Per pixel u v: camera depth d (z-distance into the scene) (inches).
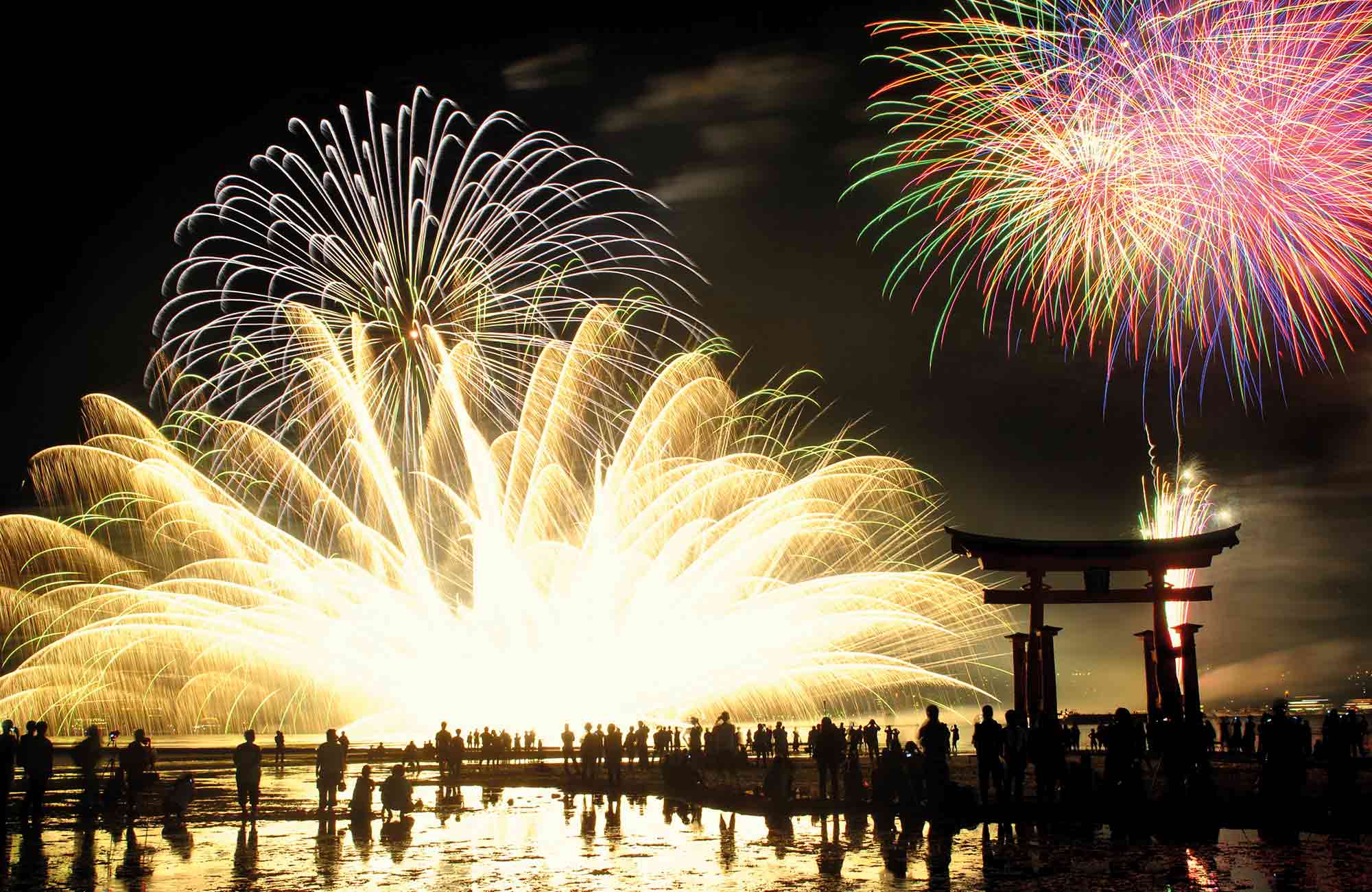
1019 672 1860.2
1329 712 1188.5
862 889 756.0
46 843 1067.9
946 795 1108.5
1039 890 737.0
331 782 1232.2
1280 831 1003.9
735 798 1412.4
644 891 773.3
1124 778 1127.6
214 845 1048.2
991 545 1845.5
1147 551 1827.0
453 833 1141.1
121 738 3221.0
